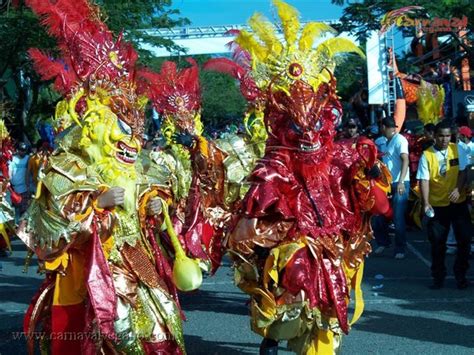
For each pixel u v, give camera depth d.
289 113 4.39
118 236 4.28
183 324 6.27
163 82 7.41
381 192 4.57
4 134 9.68
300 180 4.45
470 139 8.67
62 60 4.97
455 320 6.11
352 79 21.67
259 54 4.77
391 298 6.97
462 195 7.08
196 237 5.55
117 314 4.07
